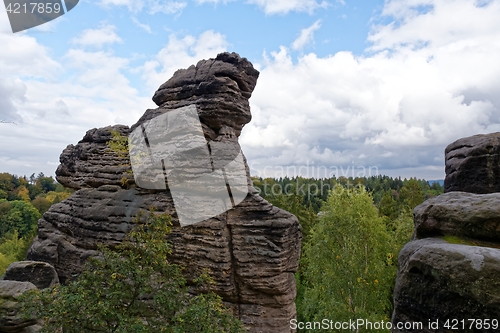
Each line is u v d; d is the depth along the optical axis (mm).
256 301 14539
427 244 7004
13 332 11430
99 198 17406
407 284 6945
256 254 14508
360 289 22250
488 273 5770
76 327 8586
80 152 19438
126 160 17953
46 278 15859
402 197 54156
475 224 7152
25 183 101000
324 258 24250
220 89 16469
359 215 23781
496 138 12008
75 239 17625
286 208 39344
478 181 12055
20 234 64625
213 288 14398
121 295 9219
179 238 15125
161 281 9891
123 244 10609
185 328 8859
